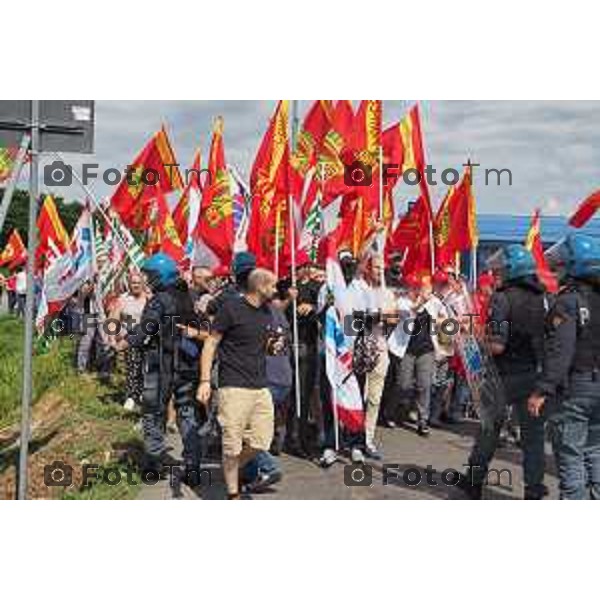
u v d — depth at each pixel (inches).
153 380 298.0
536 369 270.1
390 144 442.9
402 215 482.6
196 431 301.4
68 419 425.4
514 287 273.0
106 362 535.8
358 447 339.3
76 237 540.4
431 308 393.7
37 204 279.6
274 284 263.3
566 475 248.4
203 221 380.8
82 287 558.9
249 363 261.1
